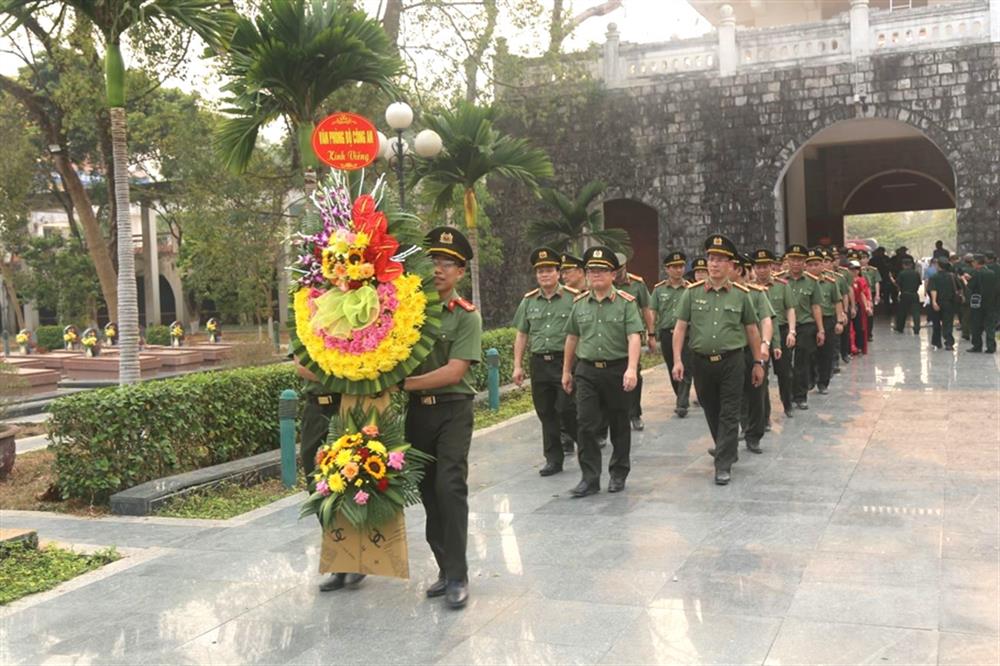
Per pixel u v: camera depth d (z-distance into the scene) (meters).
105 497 7.58
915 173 30.06
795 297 10.88
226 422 8.66
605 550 5.68
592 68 23.39
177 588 5.30
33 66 20.88
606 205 25.67
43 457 10.15
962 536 5.67
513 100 23.56
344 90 17.23
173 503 7.41
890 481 7.18
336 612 4.81
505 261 24.20
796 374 10.92
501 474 8.20
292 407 8.11
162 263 45.25
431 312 4.80
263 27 9.90
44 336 36.22
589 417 7.17
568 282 8.27
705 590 4.88
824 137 26.64
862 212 33.09
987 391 11.70
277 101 10.52
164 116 21.09
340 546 5.00
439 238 5.00
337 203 4.95
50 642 4.54
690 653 4.08
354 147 8.62
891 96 21.03
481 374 13.83
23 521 7.15
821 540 5.70
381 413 4.89
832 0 29.81
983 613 4.41
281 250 22.73
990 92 20.30
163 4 9.19
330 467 4.82
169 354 21.05
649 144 22.86
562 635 4.35
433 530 5.11
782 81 21.81
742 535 5.88
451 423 4.97
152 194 31.53
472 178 14.35
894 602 4.59
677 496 7.02
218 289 28.77
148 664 4.23
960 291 18.56
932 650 4.00
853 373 14.17
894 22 21.03
